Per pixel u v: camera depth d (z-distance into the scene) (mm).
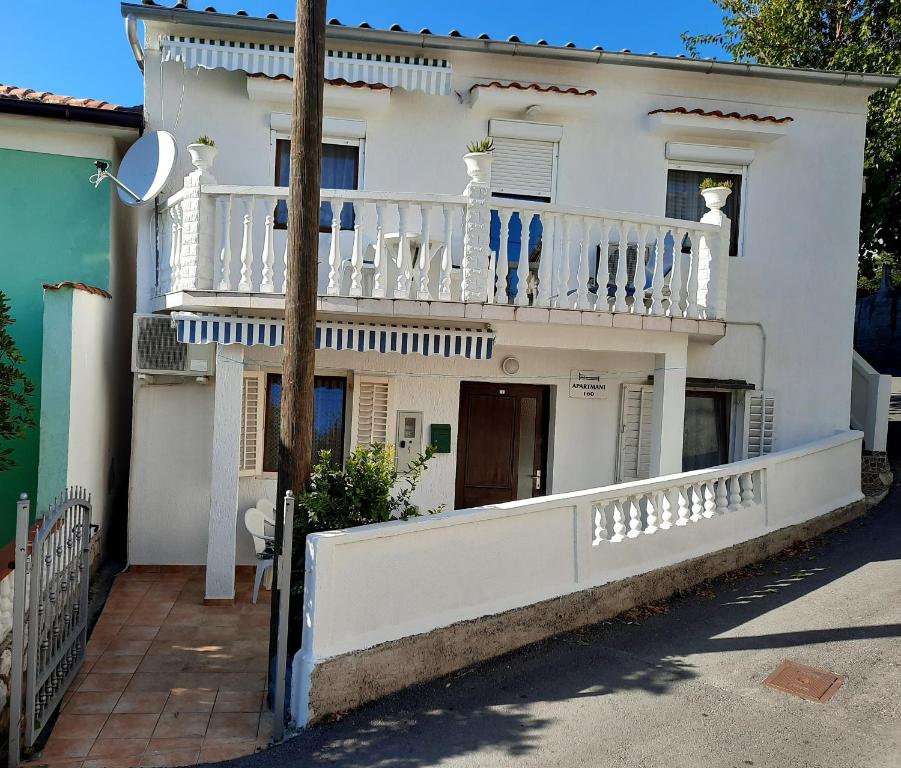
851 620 7012
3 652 5430
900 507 10820
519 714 5543
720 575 8414
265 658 6953
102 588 8711
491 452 10586
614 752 5016
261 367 9680
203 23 8984
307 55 6020
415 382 10086
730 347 10797
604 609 7277
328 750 5113
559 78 10211
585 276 8367
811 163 10898
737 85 10633
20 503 4941
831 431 11023
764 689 5848
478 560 6473
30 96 9664
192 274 7891
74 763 5051
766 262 10836
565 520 7152
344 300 7766
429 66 9680
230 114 9516
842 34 15422
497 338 8555
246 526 8938
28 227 9312
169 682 6379
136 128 9289
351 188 9914
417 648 5973
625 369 10531
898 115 12609
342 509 5984
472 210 7844
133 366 9039
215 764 5035
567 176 10266
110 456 9602
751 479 9102
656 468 9172
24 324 9273
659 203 10477
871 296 22297
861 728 5246
